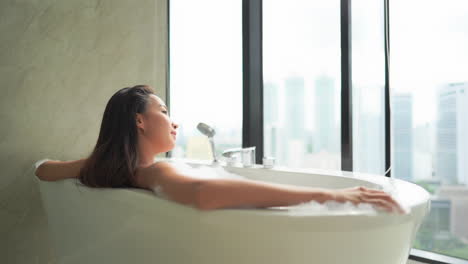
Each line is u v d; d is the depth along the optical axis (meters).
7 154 1.55
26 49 1.58
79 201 1.08
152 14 2.01
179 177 0.77
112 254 0.98
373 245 0.67
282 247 0.65
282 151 2.07
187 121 2.23
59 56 1.67
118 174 0.95
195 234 0.72
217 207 0.68
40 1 1.61
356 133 1.68
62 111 1.68
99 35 1.79
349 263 0.66
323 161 1.94
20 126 1.57
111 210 0.94
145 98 1.04
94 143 1.78
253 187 0.69
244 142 1.94
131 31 1.91
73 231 1.16
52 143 1.65
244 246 0.68
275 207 0.70
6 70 1.54
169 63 2.18
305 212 0.65
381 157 1.61
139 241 0.87
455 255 1.51
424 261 1.38
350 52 1.59
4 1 1.53
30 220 1.62
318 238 0.64
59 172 1.19
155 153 1.06
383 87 1.60
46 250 1.67
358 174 1.24
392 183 1.04
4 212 1.56
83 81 1.74
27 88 1.58
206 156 1.99
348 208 0.68
